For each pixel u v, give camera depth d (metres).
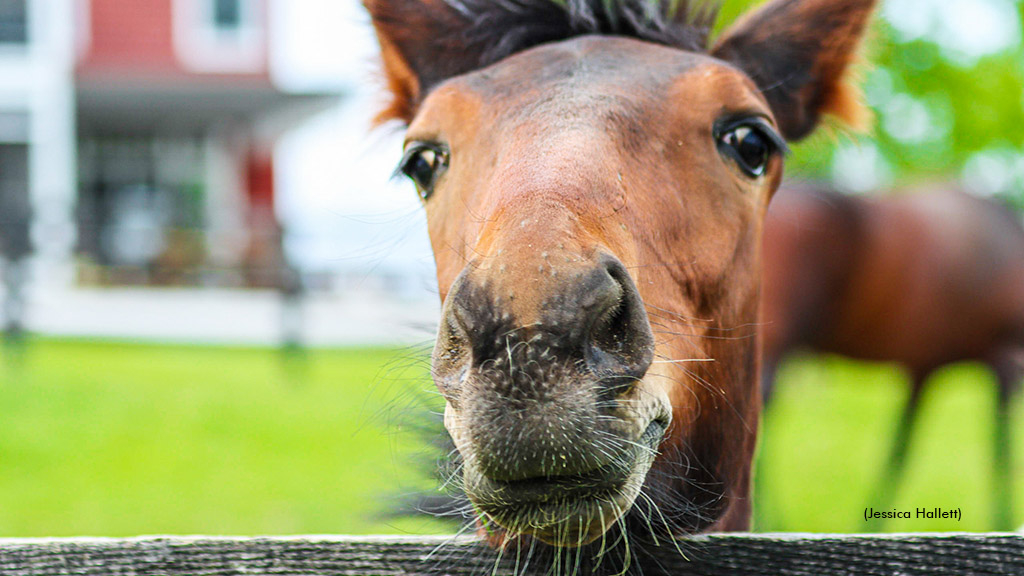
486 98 2.34
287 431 8.42
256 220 20.73
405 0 2.96
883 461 7.49
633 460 1.74
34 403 9.38
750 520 2.88
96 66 22.02
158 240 18.34
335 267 14.83
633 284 1.76
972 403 12.31
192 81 21.16
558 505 1.69
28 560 1.90
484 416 1.65
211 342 15.88
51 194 20.95
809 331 6.95
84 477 6.96
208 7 22.23
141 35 22.12
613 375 1.69
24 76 20.78
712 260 2.30
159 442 7.98
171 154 23.31
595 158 2.00
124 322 16.20
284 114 22.00
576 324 1.67
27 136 21.19
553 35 2.74
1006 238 7.38
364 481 6.84
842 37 3.01
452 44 2.91
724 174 2.36
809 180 6.95
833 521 6.28
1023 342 7.39
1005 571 1.83
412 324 2.65
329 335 15.74
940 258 7.08
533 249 1.71
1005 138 15.63
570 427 1.63
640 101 2.24
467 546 2.03
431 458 2.38
